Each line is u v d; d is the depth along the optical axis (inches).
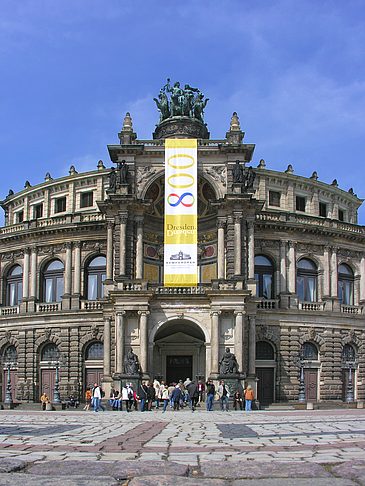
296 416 1817.2
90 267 3255.4
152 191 3011.8
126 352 2647.6
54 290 3324.3
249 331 2805.1
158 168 2928.2
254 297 2824.8
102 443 879.1
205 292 2662.4
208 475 568.7
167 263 2726.4
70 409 2674.7
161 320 2679.6
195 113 3171.8
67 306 3201.3
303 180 3467.0
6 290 3481.8
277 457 693.9
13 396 3304.6
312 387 3152.1
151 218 3065.9
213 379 2586.1
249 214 2896.2
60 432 1116.5
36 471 584.4
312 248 3287.4
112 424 1403.8
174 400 2288.4
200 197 3061.0
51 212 3533.5
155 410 2359.7
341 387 3206.2
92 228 3230.8
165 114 3186.5
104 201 2945.4
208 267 3036.4
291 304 3159.5
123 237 2839.6
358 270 3420.3
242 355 2608.3
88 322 3154.5
